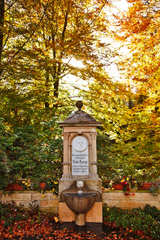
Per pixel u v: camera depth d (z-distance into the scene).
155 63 7.35
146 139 5.95
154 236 4.95
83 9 8.14
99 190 5.37
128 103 9.59
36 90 7.58
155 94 6.82
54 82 8.01
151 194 6.38
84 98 8.29
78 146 5.64
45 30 8.68
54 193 6.09
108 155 6.50
